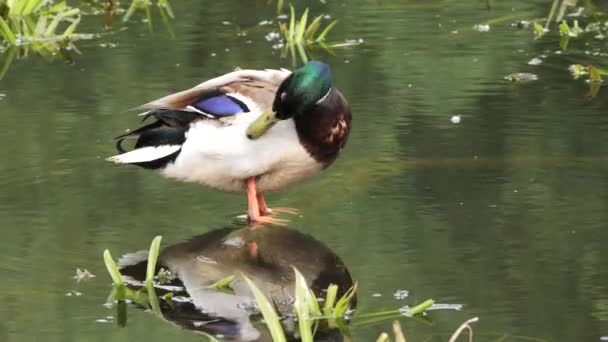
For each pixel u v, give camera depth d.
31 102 12.51
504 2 16.66
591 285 7.66
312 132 8.88
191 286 7.93
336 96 9.02
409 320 7.22
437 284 7.77
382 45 14.48
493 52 14.06
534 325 7.07
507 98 12.27
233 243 8.70
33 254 8.56
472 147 10.73
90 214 9.39
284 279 7.99
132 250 8.61
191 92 9.05
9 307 7.62
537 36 14.77
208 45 14.71
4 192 9.88
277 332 6.63
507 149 10.66
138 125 11.62
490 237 8.62
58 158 10.70
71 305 7.65
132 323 7.33
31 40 15.16
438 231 8.80
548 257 8.20
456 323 7.14
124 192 9.90
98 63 14.05
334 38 14.90
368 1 16.91
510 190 9.65
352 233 8.83
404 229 8.88
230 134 8.88
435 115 11.74
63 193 9.86
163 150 9.10
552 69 13.34
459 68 13.41
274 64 13.71
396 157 10.53
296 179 9.24
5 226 9.13
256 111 8.91
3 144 11.09
